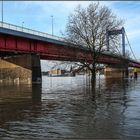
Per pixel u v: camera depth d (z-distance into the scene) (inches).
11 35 2536.9
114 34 1911.9
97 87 2279.8
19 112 971.3
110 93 1675.7
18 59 2955.2
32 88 2273.6
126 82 3174.2
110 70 4793.3
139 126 703.7
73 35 1897.1
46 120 805.2
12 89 2174.0
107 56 2240.4
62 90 2006.6
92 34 1852.9
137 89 2003.0
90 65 1915.6
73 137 611.5
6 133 653.9
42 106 1122.0
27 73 2901.1
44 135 631.2
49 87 2396.7
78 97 1456.7
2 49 2507.4
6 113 952.3
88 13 1892.2
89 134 633.0
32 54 2891.2
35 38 2763.3
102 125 721.6
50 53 2901.1
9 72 2987.2
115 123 743.1
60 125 731.4
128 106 1067.9
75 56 1892.2
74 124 740.7
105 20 1883.6
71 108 1041.5
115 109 992.2
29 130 680.4
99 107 1052.5
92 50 1845.5
